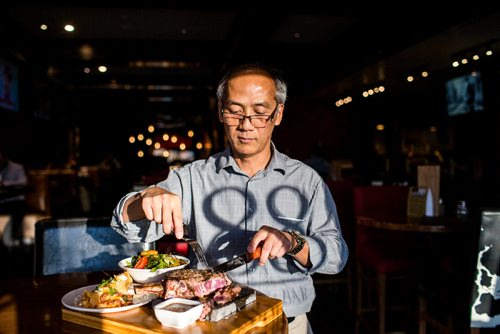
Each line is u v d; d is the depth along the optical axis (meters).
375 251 3.30
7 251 5.60
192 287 1.18
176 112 19.30
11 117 8.97
